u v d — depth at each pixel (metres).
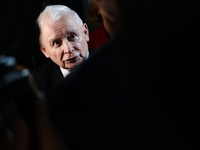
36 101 0.65
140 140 0.57
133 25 0.50
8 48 0.57
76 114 0.61
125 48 0.53
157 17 0.48
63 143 0.65
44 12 1.28
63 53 1.31
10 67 0.60
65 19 1.28
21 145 0.62
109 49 0.56
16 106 0.61
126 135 0.58
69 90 0.60
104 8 0.52
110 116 0.58
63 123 0.63
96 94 0.58
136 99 0.55
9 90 0.59
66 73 1.40
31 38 0.62
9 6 0.56
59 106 0.62
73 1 1.93
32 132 0.65
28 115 0.63
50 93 0.66
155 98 0.53
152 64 0.51
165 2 0.46
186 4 0.45
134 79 0.54
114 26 0.55
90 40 1.47
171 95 0.52
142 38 0.50
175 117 0.53
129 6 0.49
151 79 0.52
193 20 0.46
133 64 0.53
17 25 0.57
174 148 0.55
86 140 0.62
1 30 0.55
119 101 0.56
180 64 0.50
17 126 0.61
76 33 1.32
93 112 0.59
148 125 0.55
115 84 0.56
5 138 0.59
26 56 0.64
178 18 0.47
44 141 0.66
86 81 0.58
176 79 0.51
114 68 0.55
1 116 0.57
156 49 0.50
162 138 0.55
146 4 0.47
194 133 0.53
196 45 0.48
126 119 0.57
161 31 0.49
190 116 0.52
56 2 1.79
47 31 1.28
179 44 0.49
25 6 0.59
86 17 1.98
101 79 0.57
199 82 0.50
